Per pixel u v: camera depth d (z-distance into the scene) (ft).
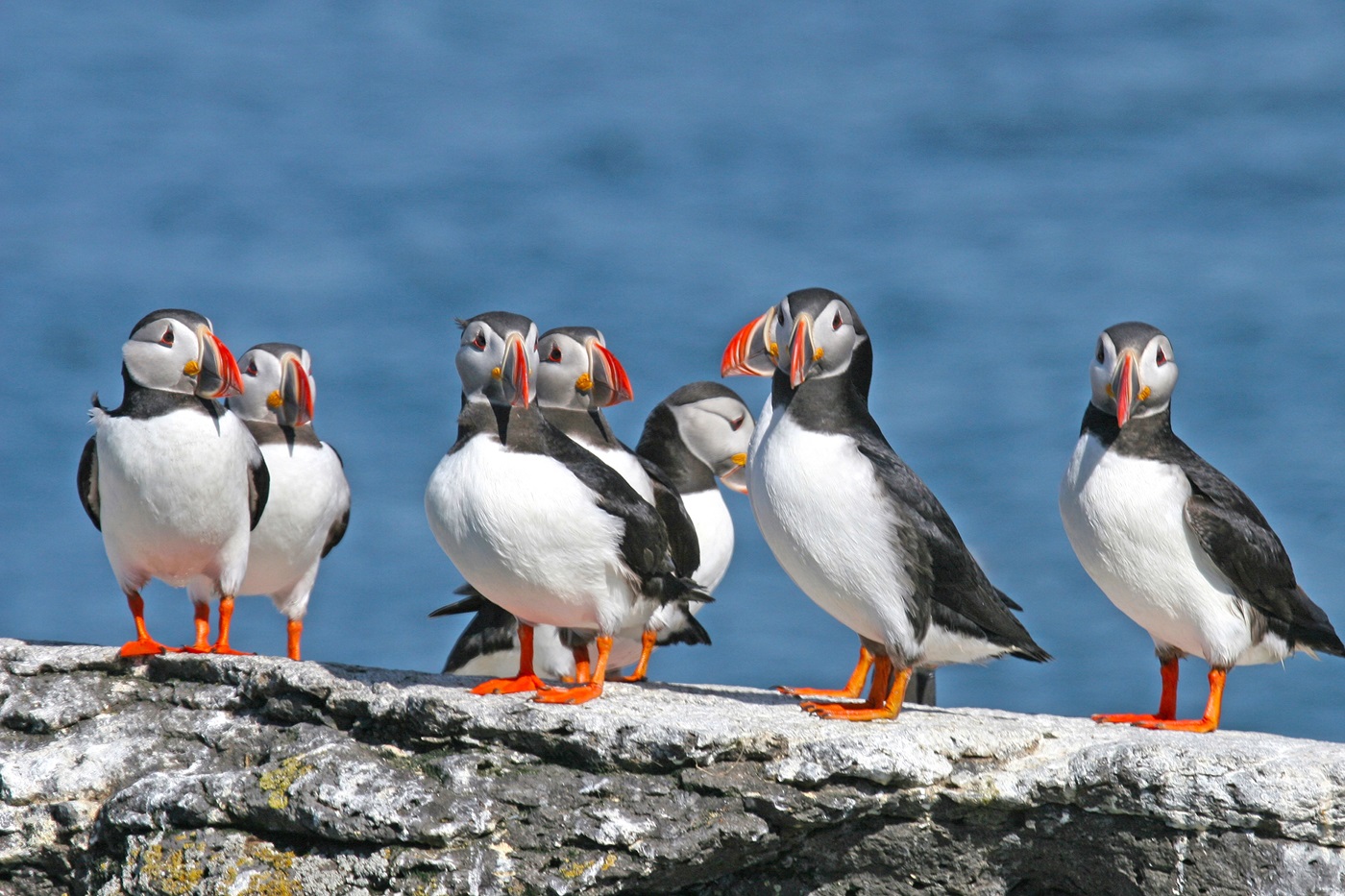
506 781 38.86
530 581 40.37
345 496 52.34
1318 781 36.24
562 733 38.86
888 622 40.91
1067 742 39.78
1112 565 43.19
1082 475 43.37
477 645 52.49
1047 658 43.04
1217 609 42.65
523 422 40.81
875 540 40.50
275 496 49.32
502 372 39.93
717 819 37.93
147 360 44.06
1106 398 43.37
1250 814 36.42
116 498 44.52
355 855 38.63
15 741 43.57
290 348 50.31
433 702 39.68
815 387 41.57
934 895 39.09
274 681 42.42
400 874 38.17
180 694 43.73
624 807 38.19
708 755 38.14
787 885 39.34
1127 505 42.50
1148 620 44.04
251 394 49.73
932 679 54.19
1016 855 38.75
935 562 41.22
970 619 42.14
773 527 41.52
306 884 38.60
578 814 38.19
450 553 41.27
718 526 56.34
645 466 50.80
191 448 43.91
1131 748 37.47
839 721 39.91
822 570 41.14
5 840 41.65
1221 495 42.57
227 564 46.03
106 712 43.88
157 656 44.27
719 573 56.85
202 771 41.45
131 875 39.99
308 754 40.60
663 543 41.68
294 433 50.11
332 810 38.65
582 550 40.14
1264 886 36.55
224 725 42.65
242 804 39.60
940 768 37.88
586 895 37.86
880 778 37.63
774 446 41.45
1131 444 42.96
